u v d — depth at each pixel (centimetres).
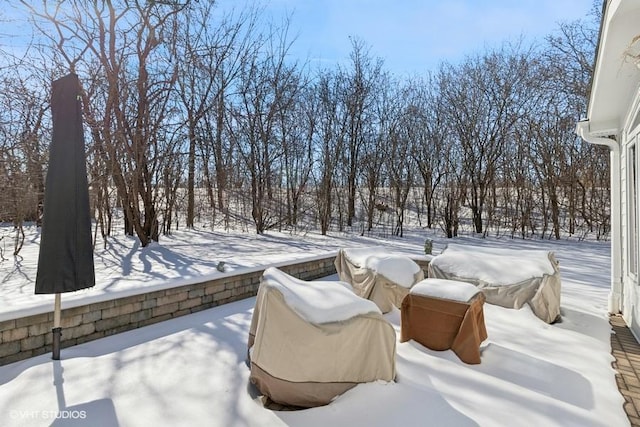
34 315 336
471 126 1417
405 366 310
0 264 638
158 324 436
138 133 867
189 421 232
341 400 250
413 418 233
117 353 343
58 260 304
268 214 1416
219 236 1185
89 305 377
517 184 1425
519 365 317
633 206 427
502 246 1148
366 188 1530
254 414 241
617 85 387
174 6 866
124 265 616
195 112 1098
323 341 250
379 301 476
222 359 330
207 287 510
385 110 1505
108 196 955
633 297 409
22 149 702
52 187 305
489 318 428
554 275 455
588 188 1389
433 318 346
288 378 247
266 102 1372
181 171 1148
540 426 228
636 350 358
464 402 255
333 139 1480
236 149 1347
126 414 239
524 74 1416
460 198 1424
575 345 364
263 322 256
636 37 284
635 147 409
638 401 261
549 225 1416
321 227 1378
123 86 835
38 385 277
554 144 1381
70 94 313
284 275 320
